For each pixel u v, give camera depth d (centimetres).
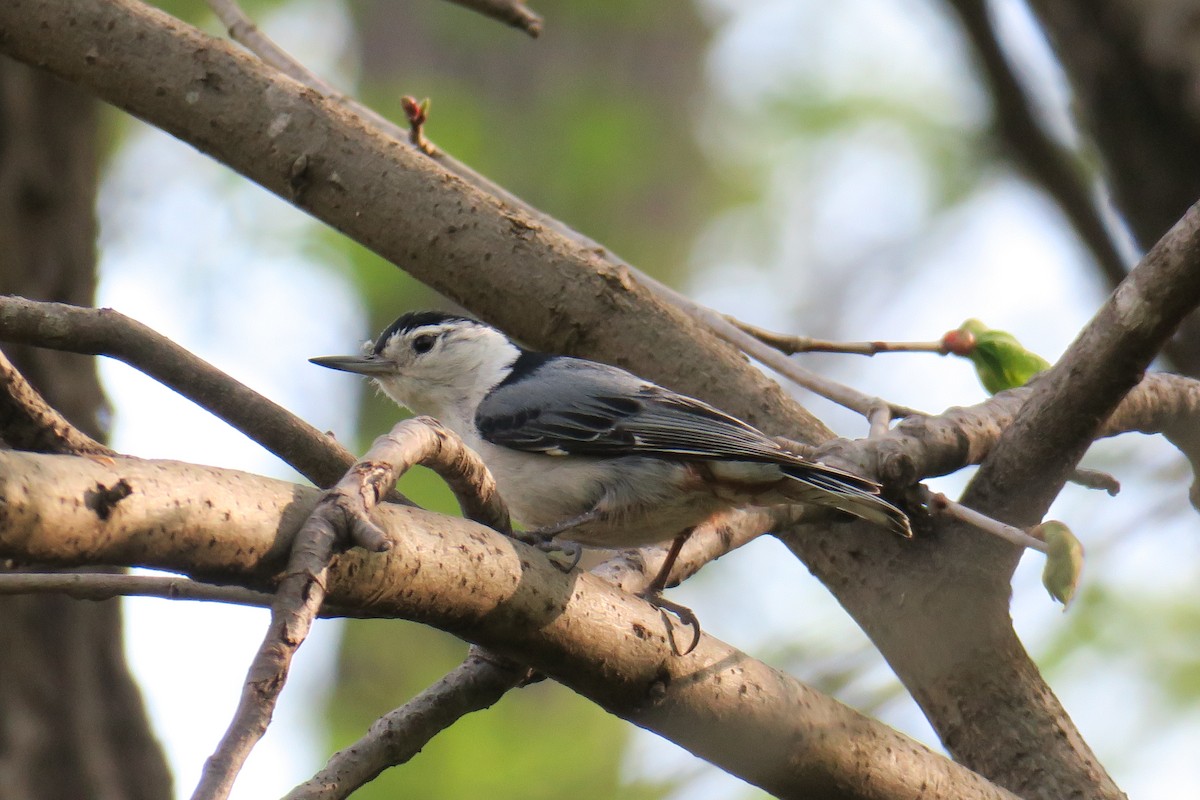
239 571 488
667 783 1316
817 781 662
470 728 1424
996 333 888
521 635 587
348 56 2206
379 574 530
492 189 909
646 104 2219
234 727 436
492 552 568
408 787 1369
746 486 808
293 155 817
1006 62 1230
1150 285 727
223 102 815
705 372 859
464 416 976
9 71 1277
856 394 853
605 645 605
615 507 835
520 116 2045
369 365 1034
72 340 636
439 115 1903
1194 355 1109
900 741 682
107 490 449
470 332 1004
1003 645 805
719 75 2347
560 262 848
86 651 1238
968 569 806
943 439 802
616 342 854
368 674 1677
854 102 2048
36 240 1266
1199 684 1271
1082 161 1419
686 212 2284
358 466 511
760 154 2225
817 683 1187
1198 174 1101
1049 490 805
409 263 837
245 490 487
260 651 453
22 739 1176
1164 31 1095
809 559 858
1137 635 1304
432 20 2052
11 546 431
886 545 825
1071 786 763
